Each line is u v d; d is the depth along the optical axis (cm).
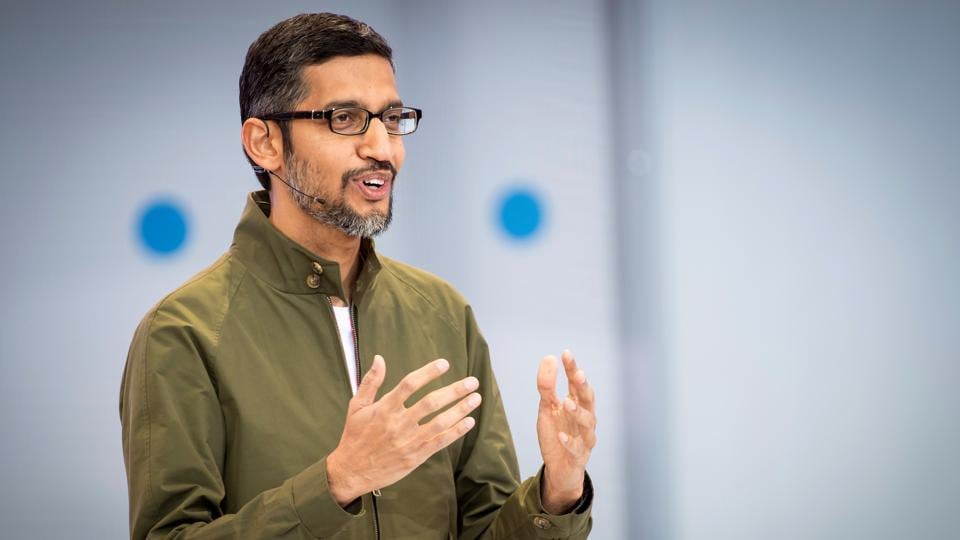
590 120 687
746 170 695
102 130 614
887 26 698
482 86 675
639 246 689
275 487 315
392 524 331
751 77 695
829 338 695
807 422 693
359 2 657
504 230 677
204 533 288
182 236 623
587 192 685
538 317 679
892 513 693
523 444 673
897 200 699
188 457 306
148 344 318
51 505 604
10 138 602
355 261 360
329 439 325
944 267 697
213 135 629
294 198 339
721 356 690
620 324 687
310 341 338
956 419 695
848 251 696
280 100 336
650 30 689
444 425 271
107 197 614
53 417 604
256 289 338
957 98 698
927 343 696
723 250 693
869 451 693
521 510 332
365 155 329
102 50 616
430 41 669
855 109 698
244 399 319
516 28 679
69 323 607
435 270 666
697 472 688
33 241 604
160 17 625
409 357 356
